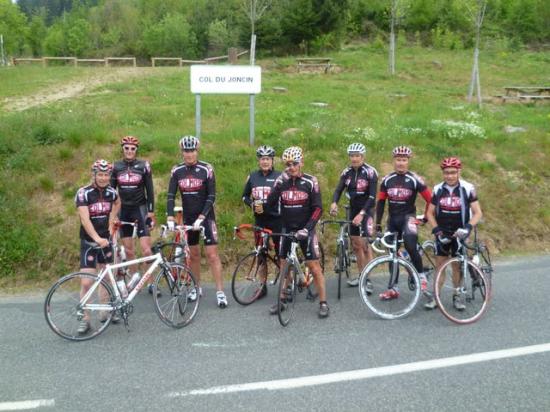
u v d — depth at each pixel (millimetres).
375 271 6793
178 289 5191
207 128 10773
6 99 14586
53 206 7598
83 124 9625
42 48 62156
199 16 48750
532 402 3549
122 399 3631
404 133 10977
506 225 8484
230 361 4234
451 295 5785
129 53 51969
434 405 3514
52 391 3758
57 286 4723
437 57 26312
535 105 16500
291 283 5266
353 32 33781
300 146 9609
